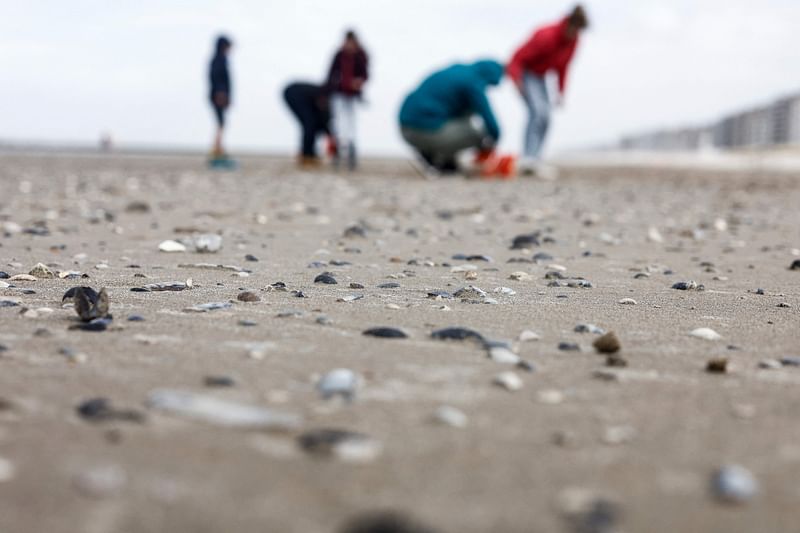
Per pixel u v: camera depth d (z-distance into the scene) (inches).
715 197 364.5
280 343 71.3
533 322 86.0
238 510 36.8
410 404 53.8
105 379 57.8
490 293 107.3
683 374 64.2
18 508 36.3
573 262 149.5
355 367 63.2
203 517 36.0
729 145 2999.5
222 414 49.3
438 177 470.6
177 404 50.6
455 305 96.1
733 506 38.8
